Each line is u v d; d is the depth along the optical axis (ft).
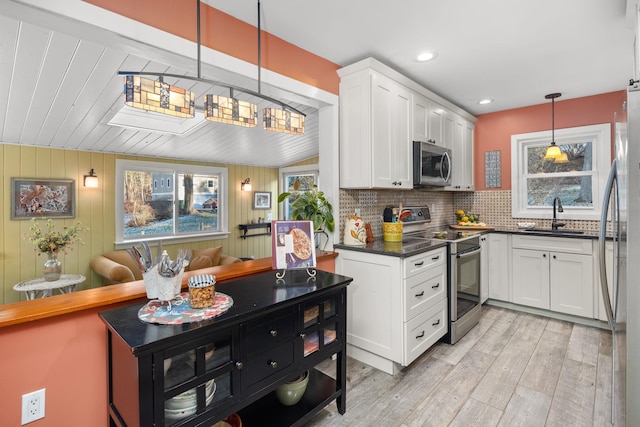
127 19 4.79
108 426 4.61
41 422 4.16
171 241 15.65
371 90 7.98
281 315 4.79
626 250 4.10
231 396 4.21
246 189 18.90
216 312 4.17
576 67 8.87
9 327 3.90
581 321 10.20
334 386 6.08
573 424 5.69
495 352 8.39
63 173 12.37
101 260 12.42
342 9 6.10
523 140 12.67
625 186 4.23
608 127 10.92
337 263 8.55
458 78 9.64
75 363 4.41
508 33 7.03
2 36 5.54
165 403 3.76
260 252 19.75
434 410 6.11
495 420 5.82
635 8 5.86
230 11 6.08
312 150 17.56
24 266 11.55
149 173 15.10
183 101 4.26
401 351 7.26
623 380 4.32
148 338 3.46
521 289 11.24
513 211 12.92
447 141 11.43
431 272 8.21
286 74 7.27
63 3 4.20
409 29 6.87
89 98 8.22
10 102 8.00
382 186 8.30
